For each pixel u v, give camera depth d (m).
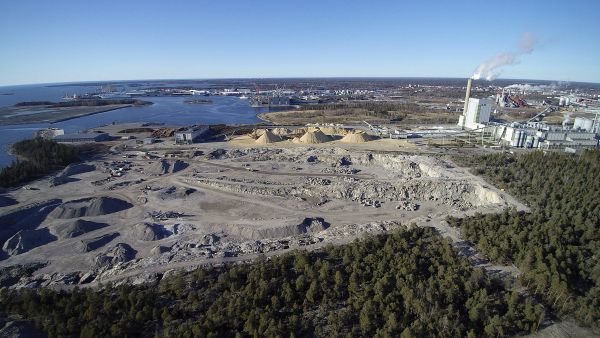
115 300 57.53
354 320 54.69
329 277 62.56
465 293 58.84
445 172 118.12
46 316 53.50
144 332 52.53
